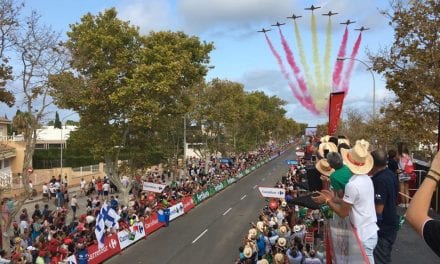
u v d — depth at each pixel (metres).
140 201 33.09
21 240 19.62
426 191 2.99
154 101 32.00
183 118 48.53
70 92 27.48
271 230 21.38
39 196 41.72
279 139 134.12
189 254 25.25
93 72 31.75
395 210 6.24
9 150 47.75
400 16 22.88
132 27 32.00
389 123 29.02
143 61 31.70
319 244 16.16
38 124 22.52
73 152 61.66
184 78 35.28
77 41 31.14
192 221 34.56
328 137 7.91
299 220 21.14
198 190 43.09
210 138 58.81
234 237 29.23
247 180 59.78
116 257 24.59
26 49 21.25
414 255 10.37
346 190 5.13
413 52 22.50
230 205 41.56
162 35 33.88
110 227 23.97
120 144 33.47
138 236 28.23
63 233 21.70
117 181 34.09
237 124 68.38
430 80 21.80
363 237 5.04
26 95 21.56
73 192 45.69
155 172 53.22
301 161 45.03
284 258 17.09
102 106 31.81
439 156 3.05
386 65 23.52
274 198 28.98
